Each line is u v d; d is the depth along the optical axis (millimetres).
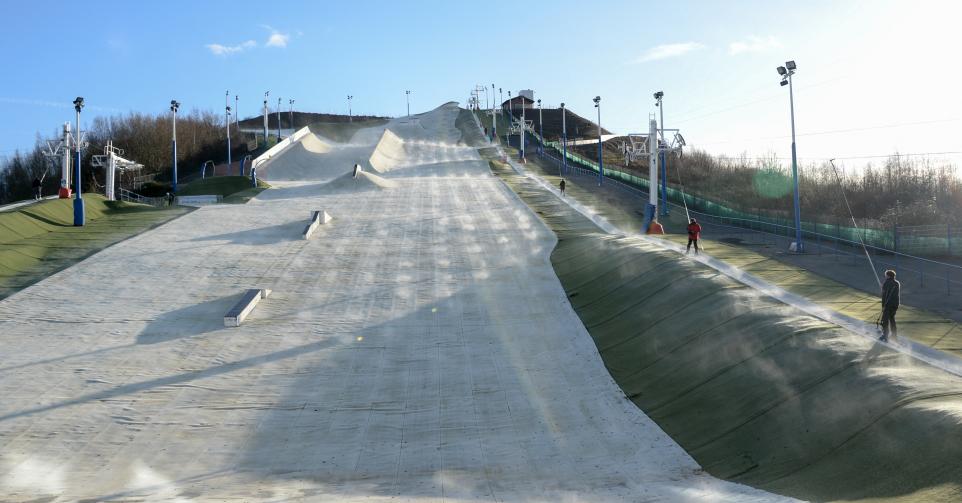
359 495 14844
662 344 22906
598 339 25234
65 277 33438
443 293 31766
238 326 27656
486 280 33594
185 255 37750
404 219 47562
